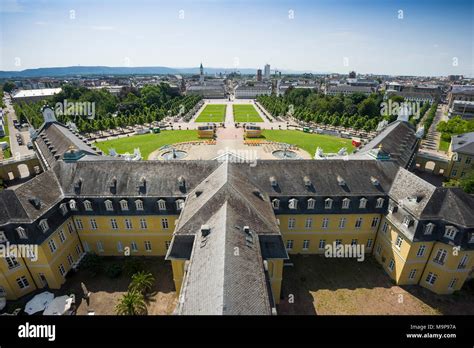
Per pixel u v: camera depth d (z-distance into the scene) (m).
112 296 43.31
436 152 108.81
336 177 50.09
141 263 48.53
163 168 49.97
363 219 49.62
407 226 42.62
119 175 49.22
